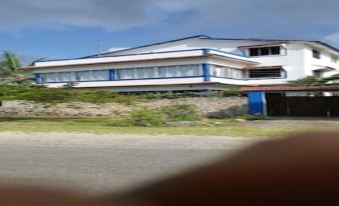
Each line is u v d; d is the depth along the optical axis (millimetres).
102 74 60250
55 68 62844
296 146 682
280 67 60844
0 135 22422
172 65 56031
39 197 603
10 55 65688
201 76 54281
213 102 42938
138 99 43812
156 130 24297
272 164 664
